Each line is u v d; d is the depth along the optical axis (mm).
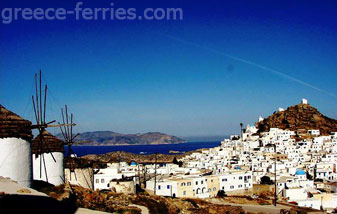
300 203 92625
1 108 33719
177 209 62531
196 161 170750
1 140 32219
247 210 80125
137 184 93625
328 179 134625
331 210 88438
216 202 91062
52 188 39688
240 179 109000
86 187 54500
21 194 30844
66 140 50094
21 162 33438
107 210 43312
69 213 32000
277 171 133625
